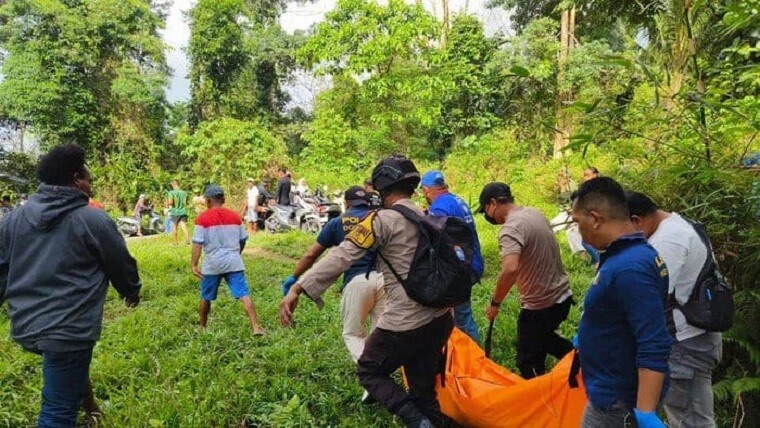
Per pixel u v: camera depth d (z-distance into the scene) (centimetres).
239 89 2977
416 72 2306
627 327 269
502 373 436
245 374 517
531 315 480
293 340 625
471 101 2314
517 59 1959
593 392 279
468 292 379
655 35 632
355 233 380
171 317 756
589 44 1731
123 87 2619
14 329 367
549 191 1547
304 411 444
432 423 402
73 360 366
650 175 414
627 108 407
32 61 2508
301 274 512
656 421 251
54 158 369
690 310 335
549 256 469
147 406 445
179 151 2969
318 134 2414
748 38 455
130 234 2061
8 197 1606
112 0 2662
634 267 261
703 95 411
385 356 387
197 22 2902
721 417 429
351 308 491
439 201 518
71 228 365
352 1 2225
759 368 409
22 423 446
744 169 388
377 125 2433
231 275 673
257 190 1817
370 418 444
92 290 371
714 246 426
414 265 373
